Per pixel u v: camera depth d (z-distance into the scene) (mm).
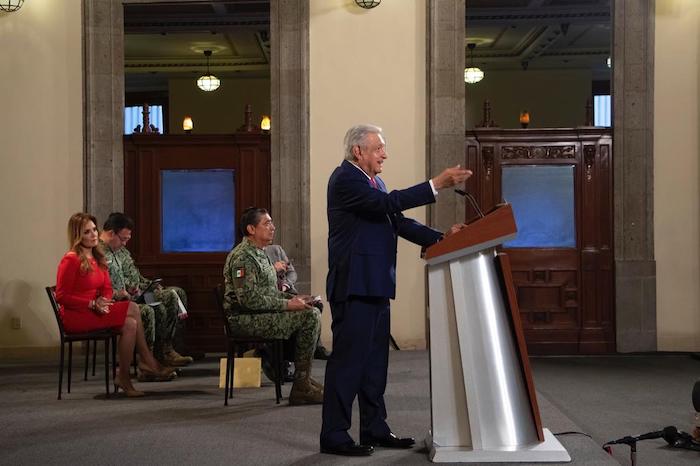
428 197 5883
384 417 6246
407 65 11891
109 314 8672
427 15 11875
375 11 11891
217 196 12227
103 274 8977
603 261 12062
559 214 12141
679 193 11938
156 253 12188
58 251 11906
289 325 8094
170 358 10305
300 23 11859
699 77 11906
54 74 11930
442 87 11820
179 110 22234
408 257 11820
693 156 11922
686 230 11930
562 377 10164
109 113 11961
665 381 9875
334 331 6082
